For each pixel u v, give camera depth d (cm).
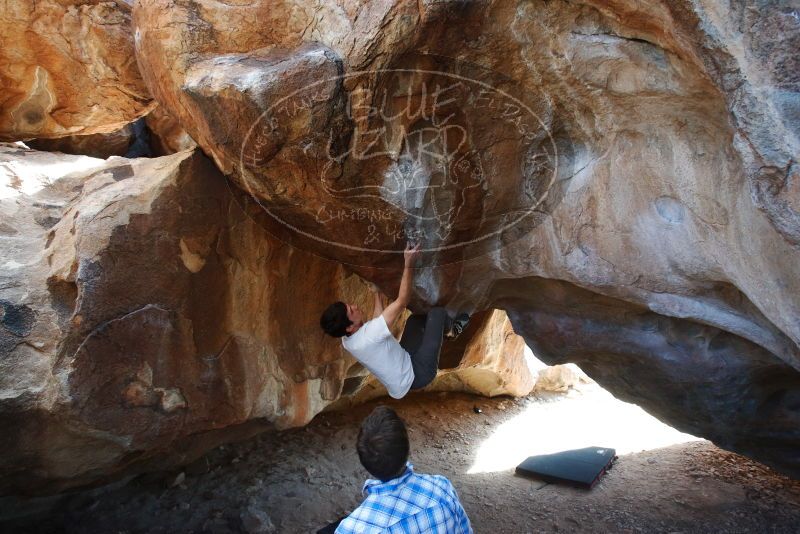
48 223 357
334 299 414
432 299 366
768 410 390
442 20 232
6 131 461
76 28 413
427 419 684
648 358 392
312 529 462
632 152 277
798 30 176
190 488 500
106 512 446
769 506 471
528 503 500
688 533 444
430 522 197
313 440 602
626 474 544
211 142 277
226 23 254
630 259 310
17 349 303
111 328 316
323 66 237
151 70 288
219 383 359
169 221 334
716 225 264
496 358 666
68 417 302
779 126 184
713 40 190
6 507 393
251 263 368
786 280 236
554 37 243
